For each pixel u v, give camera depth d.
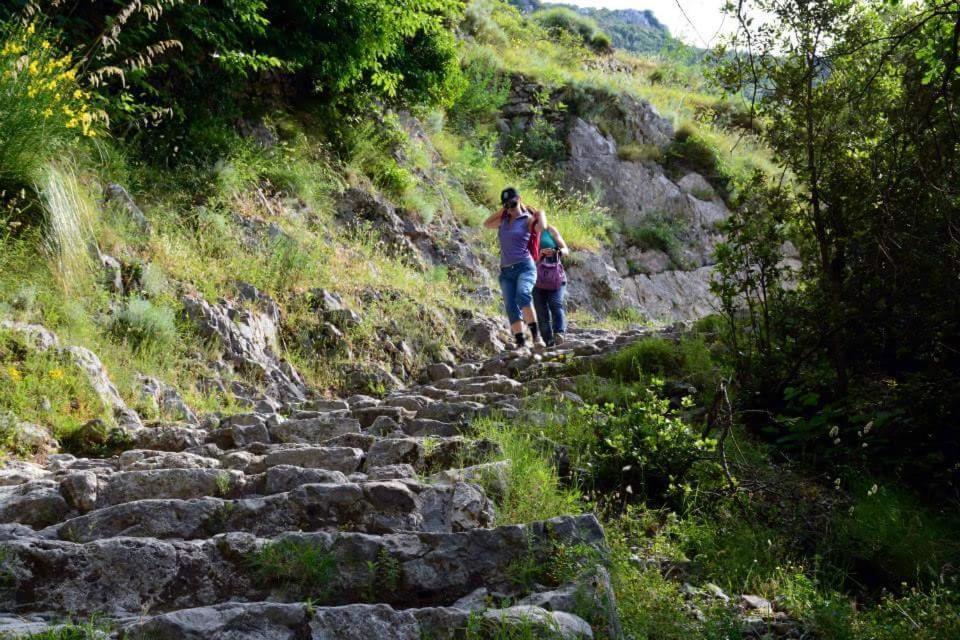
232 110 11.38
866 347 5.98
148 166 9.66
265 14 11.94
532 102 20.45
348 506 3.65
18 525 3.48
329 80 13.16
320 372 8.52
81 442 5.45
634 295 17.95
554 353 8.28
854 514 4.48
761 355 6.09
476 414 5.71
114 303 7.23
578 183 19.58
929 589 3.89
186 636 2.61
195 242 8.88
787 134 6.27
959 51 4.91
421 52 15.45
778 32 6.04
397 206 13.24
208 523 3.56
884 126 5.91
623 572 3.44
